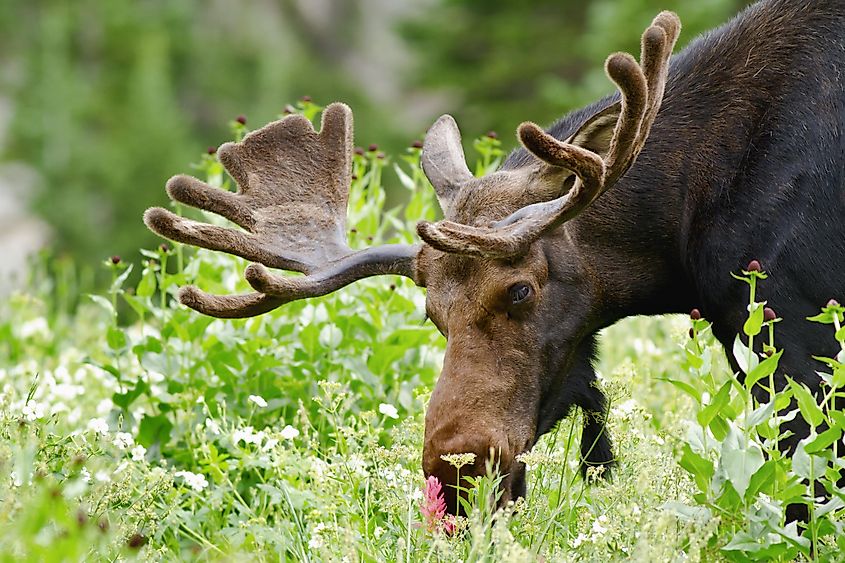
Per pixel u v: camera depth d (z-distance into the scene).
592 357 11.28
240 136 14.01
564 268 10.67
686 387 9.48
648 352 13.62
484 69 44.12
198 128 52.50
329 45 59.66
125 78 51.75
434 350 13.54
